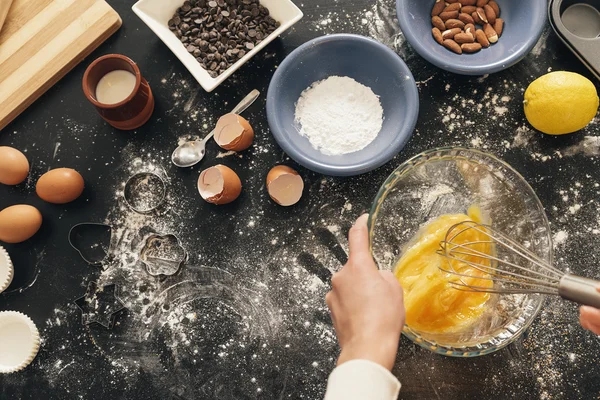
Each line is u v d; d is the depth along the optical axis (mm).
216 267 736
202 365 724
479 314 670
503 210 683
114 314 734
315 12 770
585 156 729
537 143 733
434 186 696
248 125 720
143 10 728
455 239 673
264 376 717
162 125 758
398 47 760
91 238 748
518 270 676
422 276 662
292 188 725
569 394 697
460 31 736
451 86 747
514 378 702
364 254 547
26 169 738
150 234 742
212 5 742
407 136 677
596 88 736
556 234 720
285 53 765
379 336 506
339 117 726
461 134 740
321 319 720
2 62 751
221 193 703
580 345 700
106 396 726
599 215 719
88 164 757
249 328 725
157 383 725
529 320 644
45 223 751
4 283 729
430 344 632
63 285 744
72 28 754
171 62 768
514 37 718
